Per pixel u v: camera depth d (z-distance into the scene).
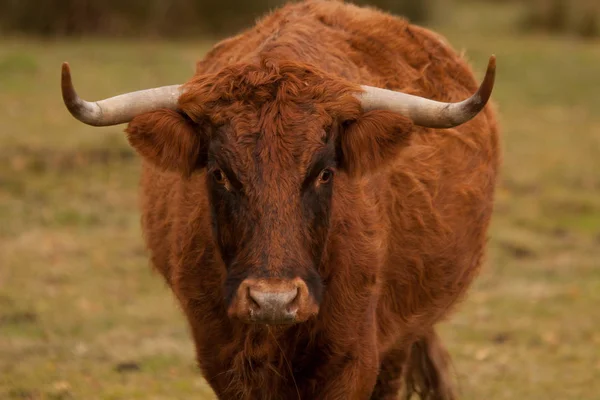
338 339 15.20
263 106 13.99
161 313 28.78
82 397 22.14
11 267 31.62
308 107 14.05
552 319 28.94
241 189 13.66
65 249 33.62
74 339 26.14
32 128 45.97
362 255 15.33
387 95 14.73
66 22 75.00
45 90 53.81
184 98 14.30
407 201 17.14
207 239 15.12
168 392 22.78
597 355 26.05
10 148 42.50
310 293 13.52
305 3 18.77
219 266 14.97
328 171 14.06
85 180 40.34
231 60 17.20
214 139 14.05
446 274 18.59
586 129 54.59
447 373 21.86
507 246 35.72
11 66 58.12
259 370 15.14
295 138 13.77
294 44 16.02
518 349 26.52
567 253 35.59
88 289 30.36
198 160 14.60
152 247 17.73
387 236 16.38
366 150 14.53
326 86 14.34
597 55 71.88
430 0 88.81
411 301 17.95
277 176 13.56
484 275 32.84
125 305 29.30
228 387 15.64
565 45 76.12
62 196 38.59
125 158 42.84
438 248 18.03
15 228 35.28
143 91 14.65
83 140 44.31
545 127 54.50
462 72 20.20
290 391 15.42
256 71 14.43
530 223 38.56
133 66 61.66
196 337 15.79
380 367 19.23
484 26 89.56
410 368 21.75
